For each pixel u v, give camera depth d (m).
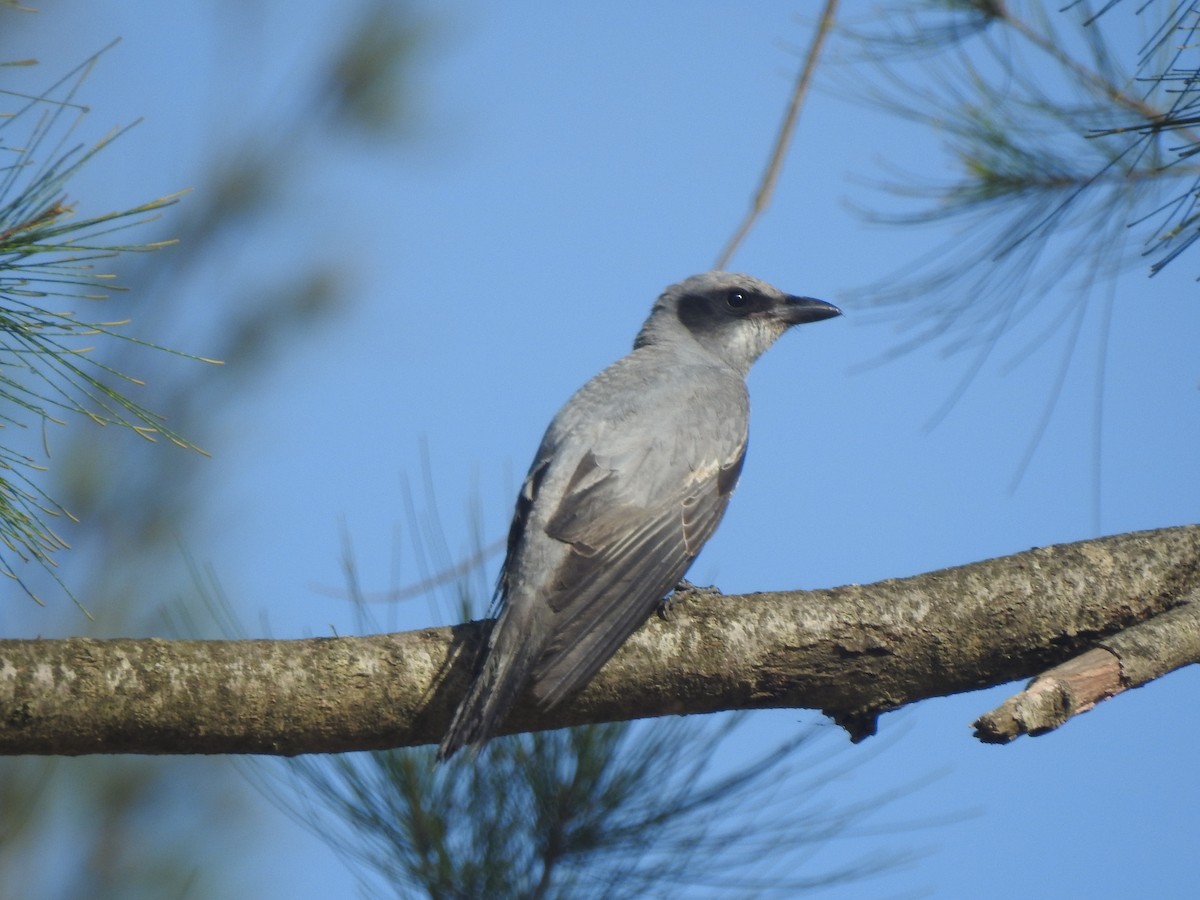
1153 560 8.93
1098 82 10.14
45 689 7.69
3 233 6.72
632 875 8.59
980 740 7.54
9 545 7.19
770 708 8.95
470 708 8.23
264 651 8.16
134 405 7.19
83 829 11.46
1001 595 8.81
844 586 8.94
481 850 8.66
